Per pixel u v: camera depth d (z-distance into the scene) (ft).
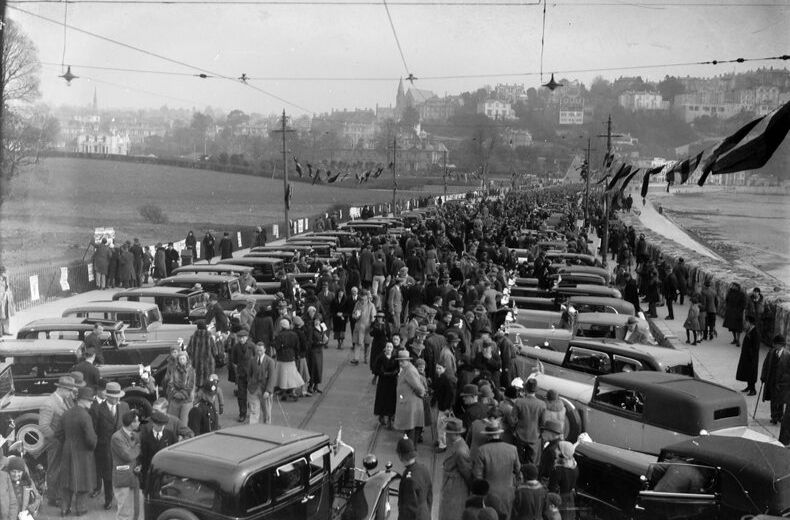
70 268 108.99
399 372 50.62
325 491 32.24
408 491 30.53
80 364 44.50
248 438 31.45
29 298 95.96
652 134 603.26
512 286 89.61
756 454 31.01
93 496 41.42
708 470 31.17
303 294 83.61
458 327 61.62
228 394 63.67
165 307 68.95
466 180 554.46
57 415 39.29
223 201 399.65
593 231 230.07
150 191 447.01
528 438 41.91
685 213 442.91
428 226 167.12
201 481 28.14
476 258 118.32
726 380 66.28
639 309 95.76
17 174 187.42
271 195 442.50
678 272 110.93
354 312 73.82
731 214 438.40
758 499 29.60
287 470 29.76
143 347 58.13
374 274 98.78
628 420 43.50
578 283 84.38
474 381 46.47
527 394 42.63
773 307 80.69
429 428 56.70
